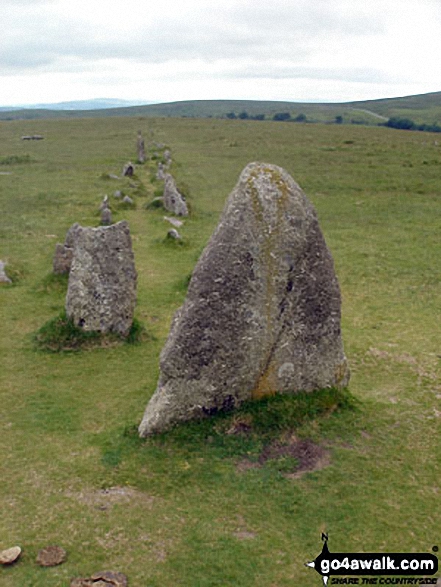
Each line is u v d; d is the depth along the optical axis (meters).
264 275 10.82
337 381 11.76
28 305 18.28
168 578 7.72
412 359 14.60
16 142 68.56
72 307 15.67
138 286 20.39
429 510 9.05
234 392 10.98
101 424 11.73
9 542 8.34
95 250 15.66
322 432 10.84
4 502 9.22
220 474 9.79
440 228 28.25
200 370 10.74
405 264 22.55
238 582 7.69
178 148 63.62
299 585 7.67
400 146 61.72
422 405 12.27
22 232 27.03
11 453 10.64
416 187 38.84
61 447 10.84
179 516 8.89
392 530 8.65
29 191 37.19
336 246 25.34
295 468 9.95
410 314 17.67
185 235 27.38
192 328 10.63
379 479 9.74
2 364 14.45
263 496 9.30
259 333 10.93
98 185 39.62
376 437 10.89
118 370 14.23
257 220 10.76
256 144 65.62
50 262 22.81
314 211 11.25
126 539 8.41
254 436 10.61
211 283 10.63
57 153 58.59
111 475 9.86
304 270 11.09
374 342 15.66
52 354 15.04
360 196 36.56
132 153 59.03
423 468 10.06
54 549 8.14
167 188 32.28
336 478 9.72
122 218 30.53
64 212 31.22
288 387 11.28
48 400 12.74
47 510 9.02
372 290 19.81
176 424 10.83
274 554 8.17
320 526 8.72
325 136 74.88
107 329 15.67
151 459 10.20
